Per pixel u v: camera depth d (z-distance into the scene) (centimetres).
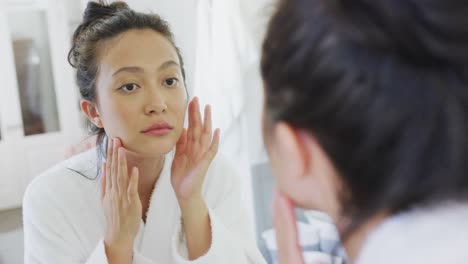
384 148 25
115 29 71
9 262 258
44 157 363
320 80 26
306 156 30
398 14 24
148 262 72
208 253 74
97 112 76
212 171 89
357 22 25
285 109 28
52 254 77
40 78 356
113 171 69
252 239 87
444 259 27
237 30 135
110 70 69
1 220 329
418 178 25
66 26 354
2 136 348
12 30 341
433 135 25
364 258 29
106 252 71
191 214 76
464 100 24
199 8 145
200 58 147
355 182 27
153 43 70
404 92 24
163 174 81
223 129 142
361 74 25
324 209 32
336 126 26
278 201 35
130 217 69
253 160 140
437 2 24
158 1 158
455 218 27
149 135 70
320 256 98
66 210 78
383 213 29
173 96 71
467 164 25
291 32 27
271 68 29
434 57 24
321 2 26
